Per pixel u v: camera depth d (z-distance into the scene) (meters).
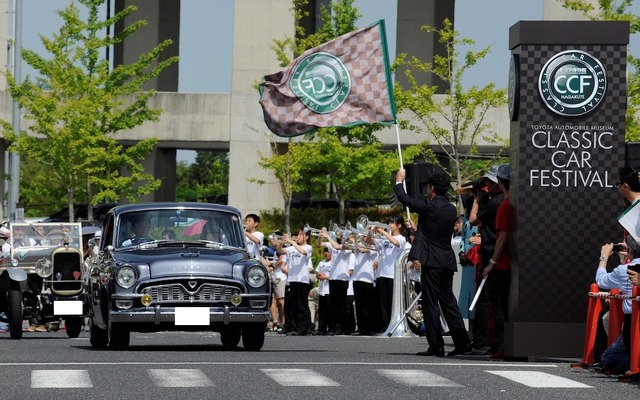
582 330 27.34
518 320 27.39
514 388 20.97
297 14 93.81
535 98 27.23
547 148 27.23
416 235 29.16
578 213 27.30
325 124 39.25
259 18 93.88
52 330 48.56
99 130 91.69
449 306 29.11
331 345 35.75
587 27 27.12
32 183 111.88
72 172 90.12
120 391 20.25
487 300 30.19
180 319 31.30
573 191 27.28
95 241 48.00
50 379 21.97
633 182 24.47
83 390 20.39
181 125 100.31
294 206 101.94
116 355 28.45
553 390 20.84
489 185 29.73
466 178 89.00
